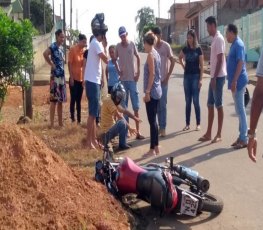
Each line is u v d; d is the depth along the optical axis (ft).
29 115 23.76
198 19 116.06
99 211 10.64
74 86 22.21
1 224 9.07
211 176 15.08
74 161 15.76
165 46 19.88
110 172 12.21
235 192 13.69
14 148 10.57
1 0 63.52
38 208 9.75
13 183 10.01
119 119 17.35
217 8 97.09
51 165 10.95
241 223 11.65
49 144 17.85
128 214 11.35
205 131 21.50
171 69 20.13
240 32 67.56
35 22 102.89
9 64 20.18
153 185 11.35
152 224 11.50
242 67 17.65
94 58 17.13
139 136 19.77
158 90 16.72
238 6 96.37
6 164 10.26
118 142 18.75
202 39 109.40
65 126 21.35
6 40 19.98
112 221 10.50
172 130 21.91
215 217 11.98
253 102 8.70
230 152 17.78
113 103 17.01
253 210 12.42
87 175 12.89
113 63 20.21
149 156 17.12
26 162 10.46
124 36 19.45
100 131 18.70
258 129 21.52
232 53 17.60
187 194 11.49
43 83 43.62
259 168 15.84
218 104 18.88
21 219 9.30
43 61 62.49
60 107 21.38
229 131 21.35
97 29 17.06
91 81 17.11
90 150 16.92
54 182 10.60
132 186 11.75
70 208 10.10
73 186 11.02
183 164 16.31
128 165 11.89
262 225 11.55
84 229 9.66
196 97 21.33
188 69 21.11
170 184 11.34
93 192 11.33
